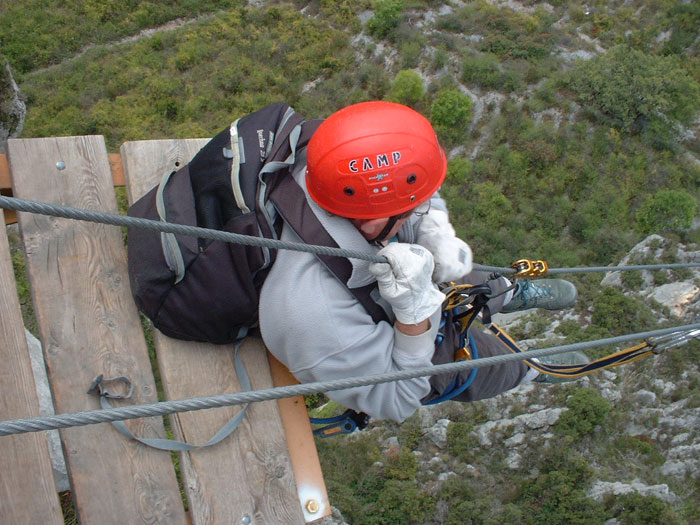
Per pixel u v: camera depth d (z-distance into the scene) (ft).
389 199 8.18
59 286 9.37
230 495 9.02
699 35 98.53
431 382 10.01
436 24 91.40
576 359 15.74
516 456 43.80
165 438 9.09
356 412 10.28
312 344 8.07
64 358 9.06
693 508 40.06
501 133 81.41
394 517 40.24
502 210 75.61
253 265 8.23
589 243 75.77
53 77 77.41
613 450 44.34
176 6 89.81
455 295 9.68
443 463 43.65
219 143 9.03
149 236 8.78
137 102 76.07
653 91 83.20
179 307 8.66
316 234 8.23
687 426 45.83
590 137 82.99
